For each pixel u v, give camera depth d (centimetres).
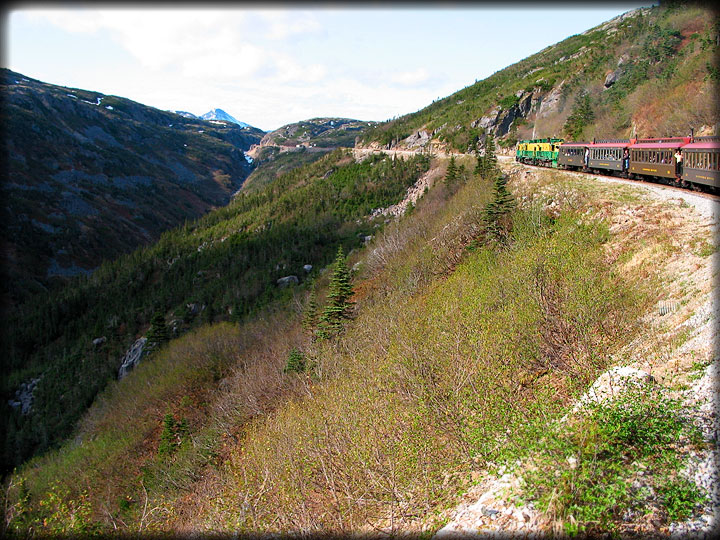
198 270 10338
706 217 2205
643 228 2394
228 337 5903
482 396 1627
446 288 3278
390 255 5531
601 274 2222
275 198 13600
